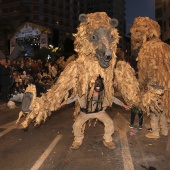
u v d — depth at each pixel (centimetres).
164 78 559
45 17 7225
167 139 606
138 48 618
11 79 1210
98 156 514
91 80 473
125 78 496
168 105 567
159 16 4606
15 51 2456
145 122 780
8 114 963
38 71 1522
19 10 6900
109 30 456
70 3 7881
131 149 550
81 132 556
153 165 468
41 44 3559
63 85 481
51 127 753
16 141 630
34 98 462
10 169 465
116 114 922
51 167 469
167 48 584
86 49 459
